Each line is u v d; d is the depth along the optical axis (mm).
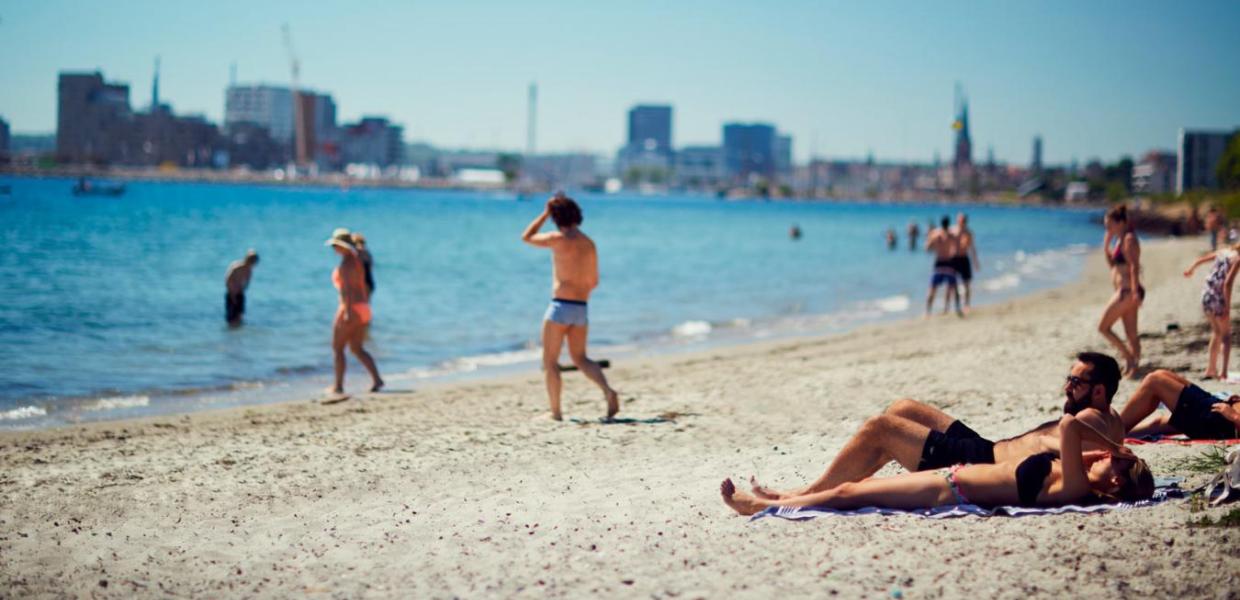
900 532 5324
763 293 28031
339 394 12094
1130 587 4441
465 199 163750
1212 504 5383
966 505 5691
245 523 6445
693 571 4957
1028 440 5844
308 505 6926
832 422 9719
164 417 10500
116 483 7523
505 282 28922
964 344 15773
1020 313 21594
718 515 6117
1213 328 11000
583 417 10344
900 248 55938
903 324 20266
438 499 6996
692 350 16938
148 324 17500
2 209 59219
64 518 6566
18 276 24016
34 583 5215
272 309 20172
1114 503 5586
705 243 57531
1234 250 10781
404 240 49688
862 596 4504
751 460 8023
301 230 51781
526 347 16734
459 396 11914
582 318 10148
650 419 10133
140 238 39969
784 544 5262
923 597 4457
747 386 12078
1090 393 5938
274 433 9570
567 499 6828
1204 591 4355
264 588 5066
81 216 55531
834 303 25422
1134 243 11336
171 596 4984
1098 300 24781
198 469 7984
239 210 74625
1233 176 94375
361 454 8547
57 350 14680
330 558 5570
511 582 4941
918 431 5945
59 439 9281
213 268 28281
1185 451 6977
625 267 37531
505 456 8430
